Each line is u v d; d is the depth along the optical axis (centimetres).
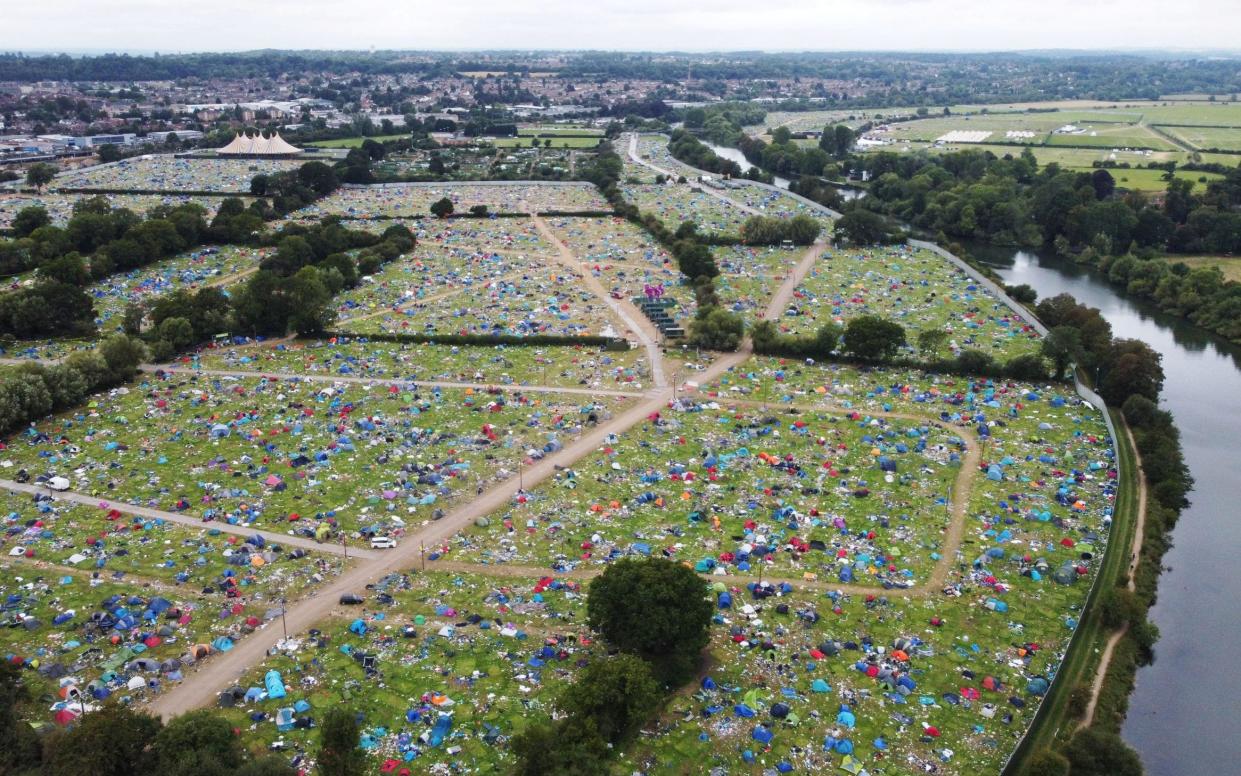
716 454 12281
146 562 9569
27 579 9212
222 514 10588
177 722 6650
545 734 6612
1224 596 9812
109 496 11031
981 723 7525
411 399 14200
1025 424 13338
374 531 10181
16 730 6756
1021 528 10494
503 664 8044
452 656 8125
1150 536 10569
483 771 6831
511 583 9275
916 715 7575
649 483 11469
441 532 10250
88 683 7700
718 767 6962
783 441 12700
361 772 6506
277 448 12400
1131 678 8444
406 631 8388
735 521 10556
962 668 8162
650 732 7294
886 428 13150
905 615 8881
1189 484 12006
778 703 7619
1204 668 8719
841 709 7594
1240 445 13600
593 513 10681
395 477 11538
